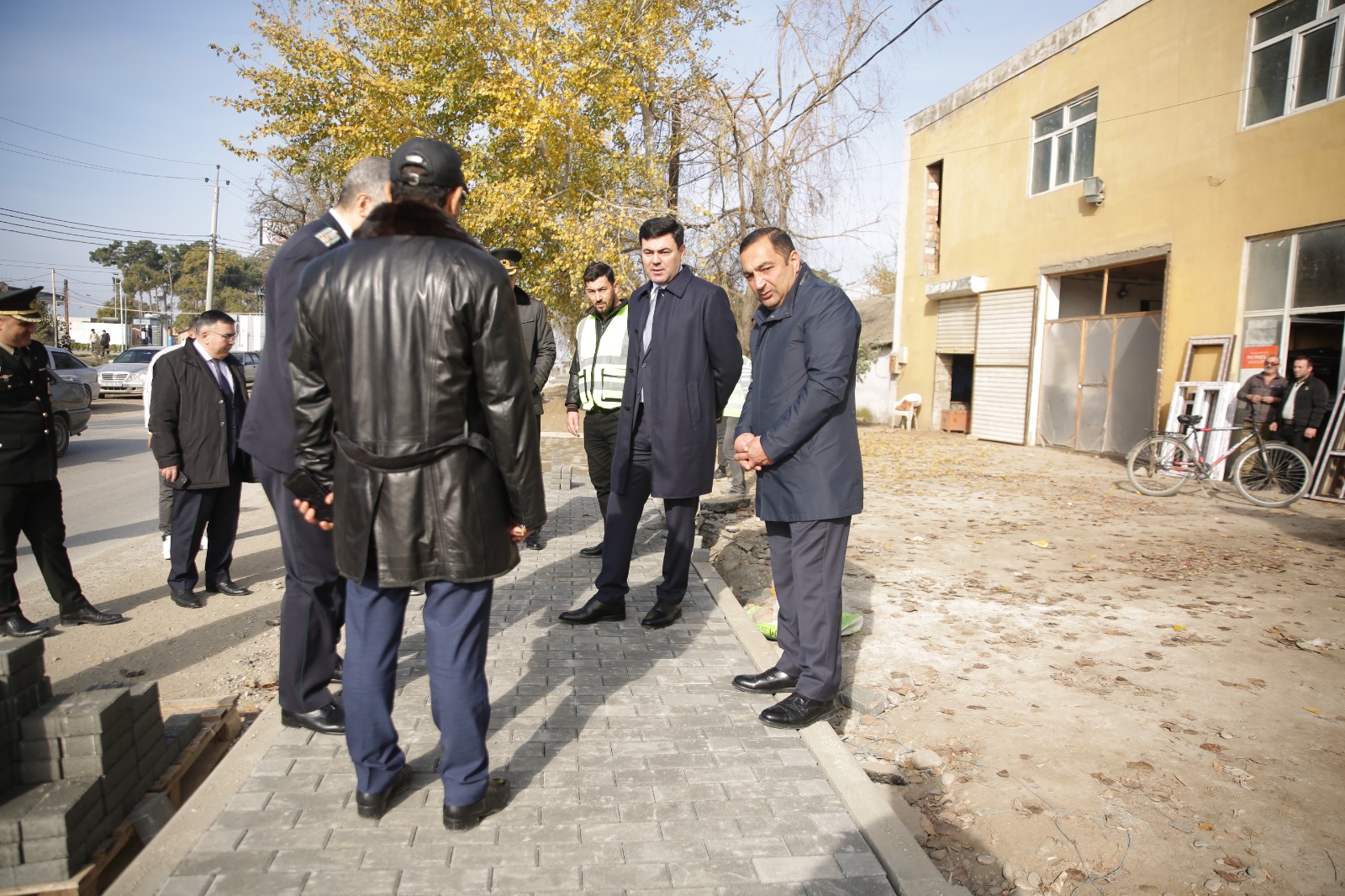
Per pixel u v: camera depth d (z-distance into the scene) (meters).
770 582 6.19
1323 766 3.47
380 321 2.21
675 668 3.82
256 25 21.94
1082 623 5.24
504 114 19.39
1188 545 7.39
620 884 2.24
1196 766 3.47
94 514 8.74
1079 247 13.83
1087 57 13.54
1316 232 9.84
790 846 2.44
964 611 5.47
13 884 2.27
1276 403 9.75
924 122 18.61
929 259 18.83
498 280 2.25
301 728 3.10
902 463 13.13
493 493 2.39
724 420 9.18
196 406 5.23
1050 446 14.95
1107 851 2.91
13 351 4.61
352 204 2.90
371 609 2.42
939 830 3.06
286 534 2.96
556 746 3.02
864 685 4.30
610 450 5.34
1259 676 4.40
